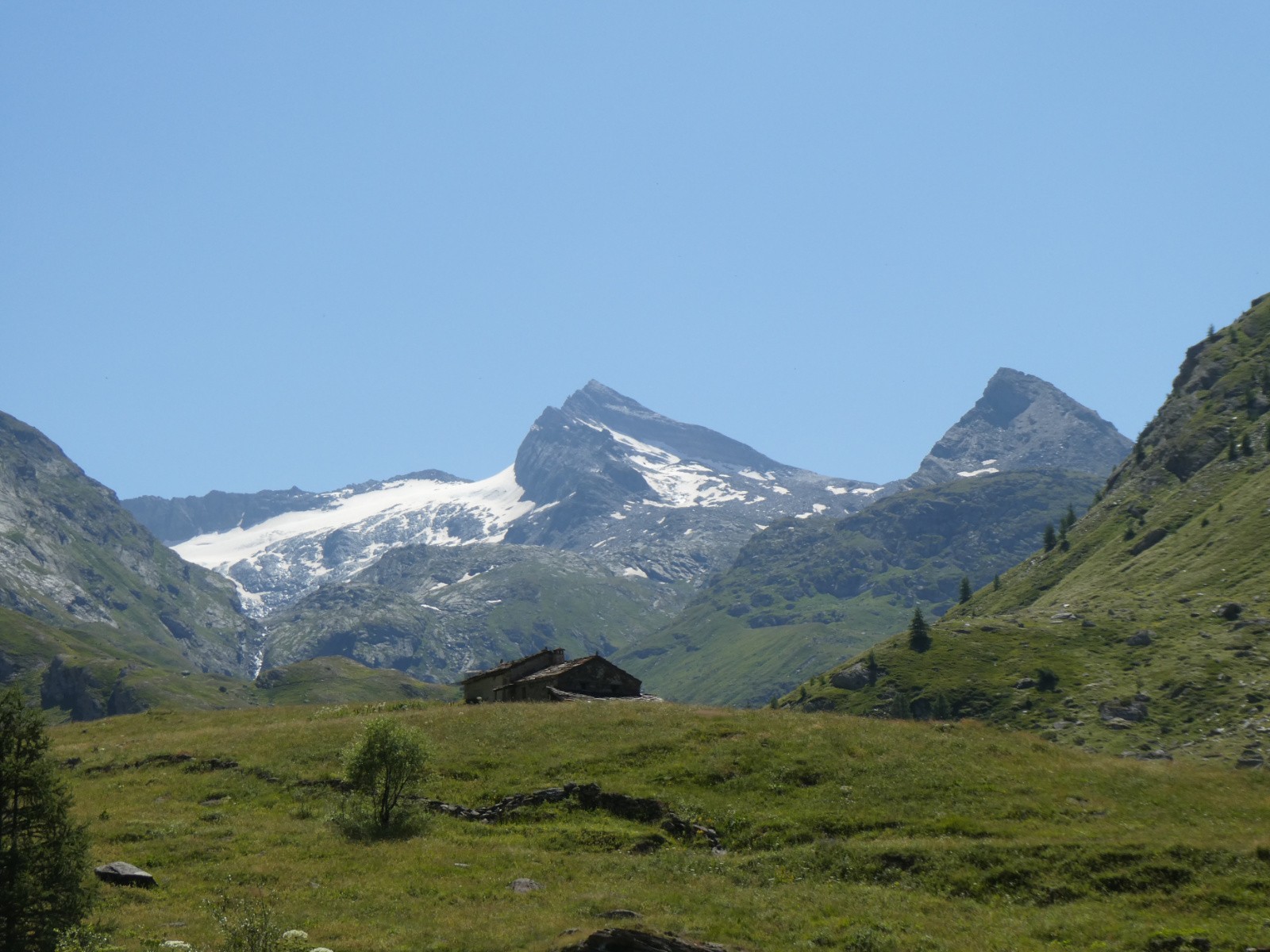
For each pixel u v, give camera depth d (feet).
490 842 191.42
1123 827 181.47
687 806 201.05
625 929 134.00
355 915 156.56
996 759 220.02
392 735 204.74
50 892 132.77
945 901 158.40
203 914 154.71
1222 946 136.36
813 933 147.23
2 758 135.03
